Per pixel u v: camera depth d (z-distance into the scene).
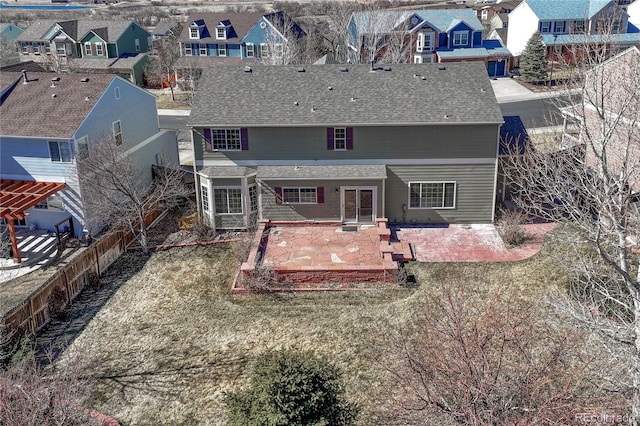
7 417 13.57
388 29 59.78
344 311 23.09
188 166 42.78
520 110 51.09
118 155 30.80
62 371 19.05
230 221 30.69
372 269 24.84
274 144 29.89
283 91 31.20
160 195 31.09
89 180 30.55
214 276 26.50
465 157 29.34
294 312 23.28
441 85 30.81
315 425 13.25
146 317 23.64
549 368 14.95
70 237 31.16
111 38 72.56
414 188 30.05
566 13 64.69
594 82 15.55
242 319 23.00
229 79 32.16
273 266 25.47
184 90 67.88
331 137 29.56
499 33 76.19
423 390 14.20
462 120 28.56
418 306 22.88
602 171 14.31
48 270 28.03
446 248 27.72
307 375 13.51
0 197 28.97
